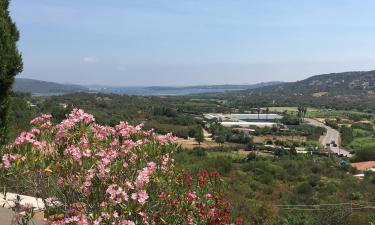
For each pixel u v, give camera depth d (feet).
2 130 21.54
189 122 304.09
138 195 9.84
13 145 10.73
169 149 12.42
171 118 296.92
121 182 10.57
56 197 10.62
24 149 10.51
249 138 283.59
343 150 264.72
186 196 12.94
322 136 324.60
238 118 421.18
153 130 12.98
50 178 10.69
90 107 230.68
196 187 14.48
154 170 11.20
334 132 345.10
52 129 11.66
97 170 10.43
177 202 12.32
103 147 11.74
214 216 13.94
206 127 320.09
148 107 327.47
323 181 136.67
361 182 130.82
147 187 10.91
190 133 270.67
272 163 177.37
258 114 435.53
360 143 281.54
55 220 9.86
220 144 261.44
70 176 10.35
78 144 11.19
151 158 12.03
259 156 212.64
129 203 9.75
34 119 12.14
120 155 11.59
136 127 12.56
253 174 140.97
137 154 11.69
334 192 112.78
